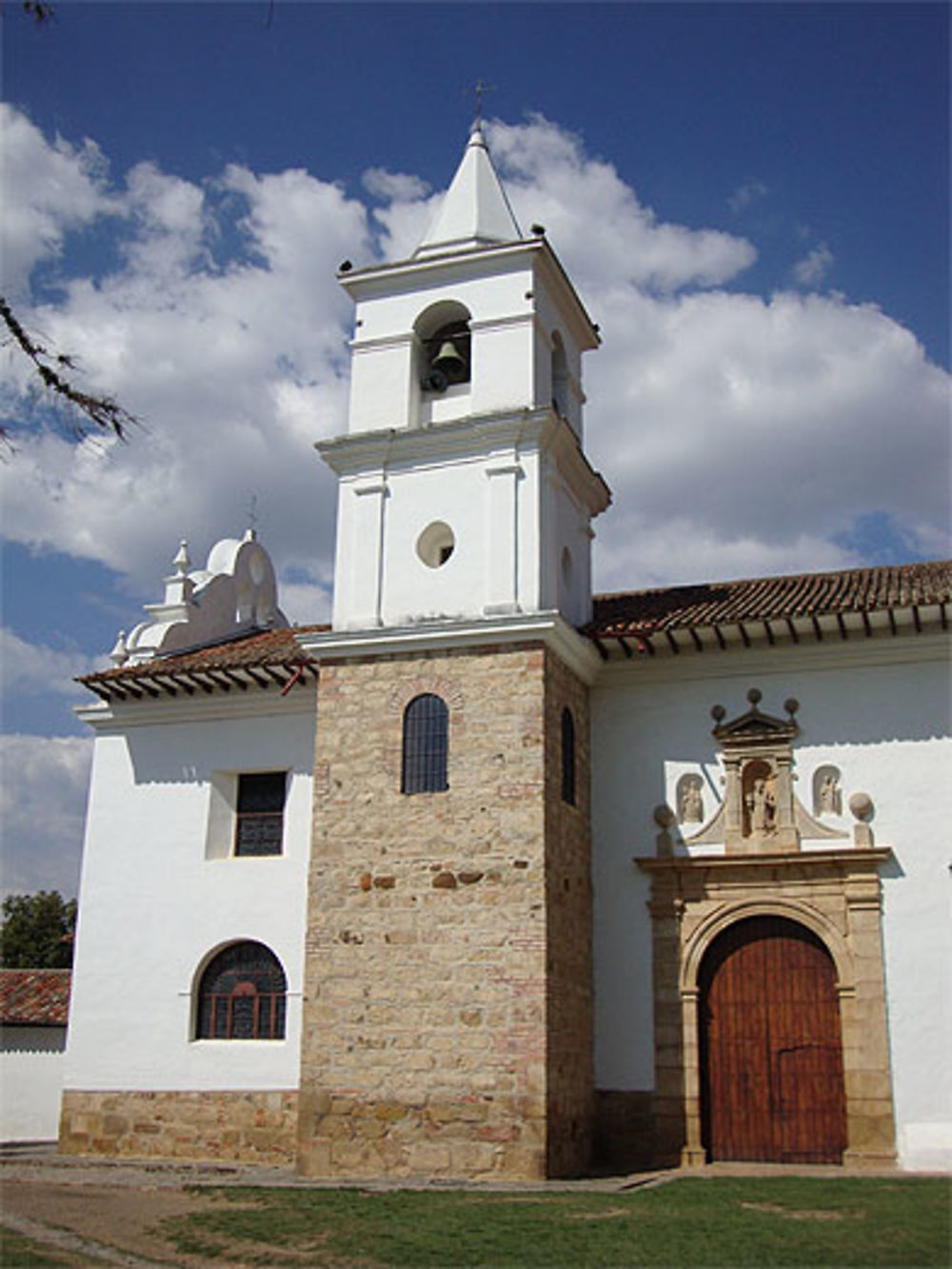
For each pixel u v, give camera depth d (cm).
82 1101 2220
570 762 2034
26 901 5119
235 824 2317
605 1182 1700
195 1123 2134
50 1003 2658
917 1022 1848
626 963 2027
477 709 1947
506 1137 1758
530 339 2125
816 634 2020
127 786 2381
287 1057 2111
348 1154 1827
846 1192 1509
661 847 2047
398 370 2198
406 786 1959
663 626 2048
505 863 1862
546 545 2052
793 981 1948
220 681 2284
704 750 2073
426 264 2203
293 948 2169
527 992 1800
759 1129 1912
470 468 2092
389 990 1873
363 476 2161
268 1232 1327
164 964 2245
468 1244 1247
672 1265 1135
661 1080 1956
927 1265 1112
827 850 1945
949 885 1886
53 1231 1345
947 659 1975
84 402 1091
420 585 2070
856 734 1992
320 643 2055
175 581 2653
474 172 2328
